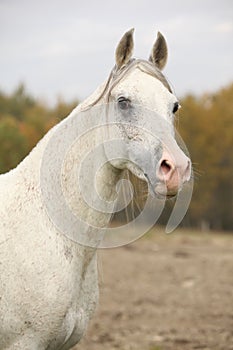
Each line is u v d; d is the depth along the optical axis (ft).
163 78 16.25
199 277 49.67
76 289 16.55
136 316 36.45
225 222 160.86
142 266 55.31
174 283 47.21
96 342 30.40
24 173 17.08
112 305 39.29
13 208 16.70
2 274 16.16
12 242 16.29
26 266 16.06
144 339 31.22
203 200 158.20
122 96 15.90
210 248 74.08
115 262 57.47
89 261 16.87
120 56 16.35
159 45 17.19
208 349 29.12
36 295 15.99
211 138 158.40
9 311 16.12
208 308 38.68
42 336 16.19
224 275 50.75
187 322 35.12
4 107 233.35
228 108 162.61
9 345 16.34
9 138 116.06
